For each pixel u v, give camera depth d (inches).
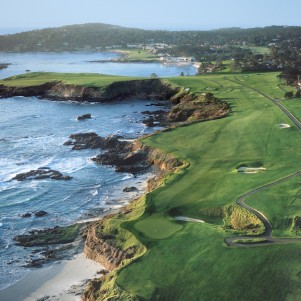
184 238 1782.7
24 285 1721.2
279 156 2743.6
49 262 1872.5
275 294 1435.8
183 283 1503.4
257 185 2257.6
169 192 2244.1
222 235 1790.1
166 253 1678.2
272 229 1814.7
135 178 2815.0
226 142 3075.8
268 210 1966.0
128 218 2042.3
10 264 1866.4
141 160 3031.5
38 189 2659.9
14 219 2282.2
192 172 2534.5
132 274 1563.7
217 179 2389.3
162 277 1539.1
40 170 2962.6
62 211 2380.7
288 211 1951.3
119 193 2603.3
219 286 1481.3
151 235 1828.2
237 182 2319.1
